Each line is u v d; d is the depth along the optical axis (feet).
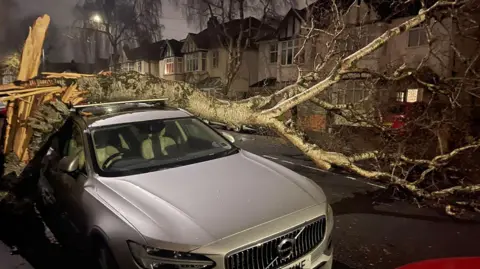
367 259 11.18
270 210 8.16
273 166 10.98
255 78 82.94
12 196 15.07
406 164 19.83
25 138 15.20
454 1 16.99
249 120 16.79
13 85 14.83
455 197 17.16
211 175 9.86
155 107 14.03
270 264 7.49
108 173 9.89
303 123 33.65
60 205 11.73
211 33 91.97
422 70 20.51
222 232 7.32
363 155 17.22
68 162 10.16
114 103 13.26
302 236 8.11
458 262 7.22
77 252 11.74
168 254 7.06
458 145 21.97
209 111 16.53
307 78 19.39
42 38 16.30
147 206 8.11
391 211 15.20
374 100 24.34
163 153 11.57
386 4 52.80
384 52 51.85
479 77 19.47
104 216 8.34
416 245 12.05
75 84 15.03
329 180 20.04
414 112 23.93
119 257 7.64
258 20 83.76
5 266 10.99
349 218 14.47
